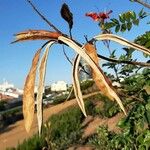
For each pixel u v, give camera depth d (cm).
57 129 1742
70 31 176
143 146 384
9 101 4928
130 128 383
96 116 1920
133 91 348
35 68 169
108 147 1030
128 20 412
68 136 1719
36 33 175
